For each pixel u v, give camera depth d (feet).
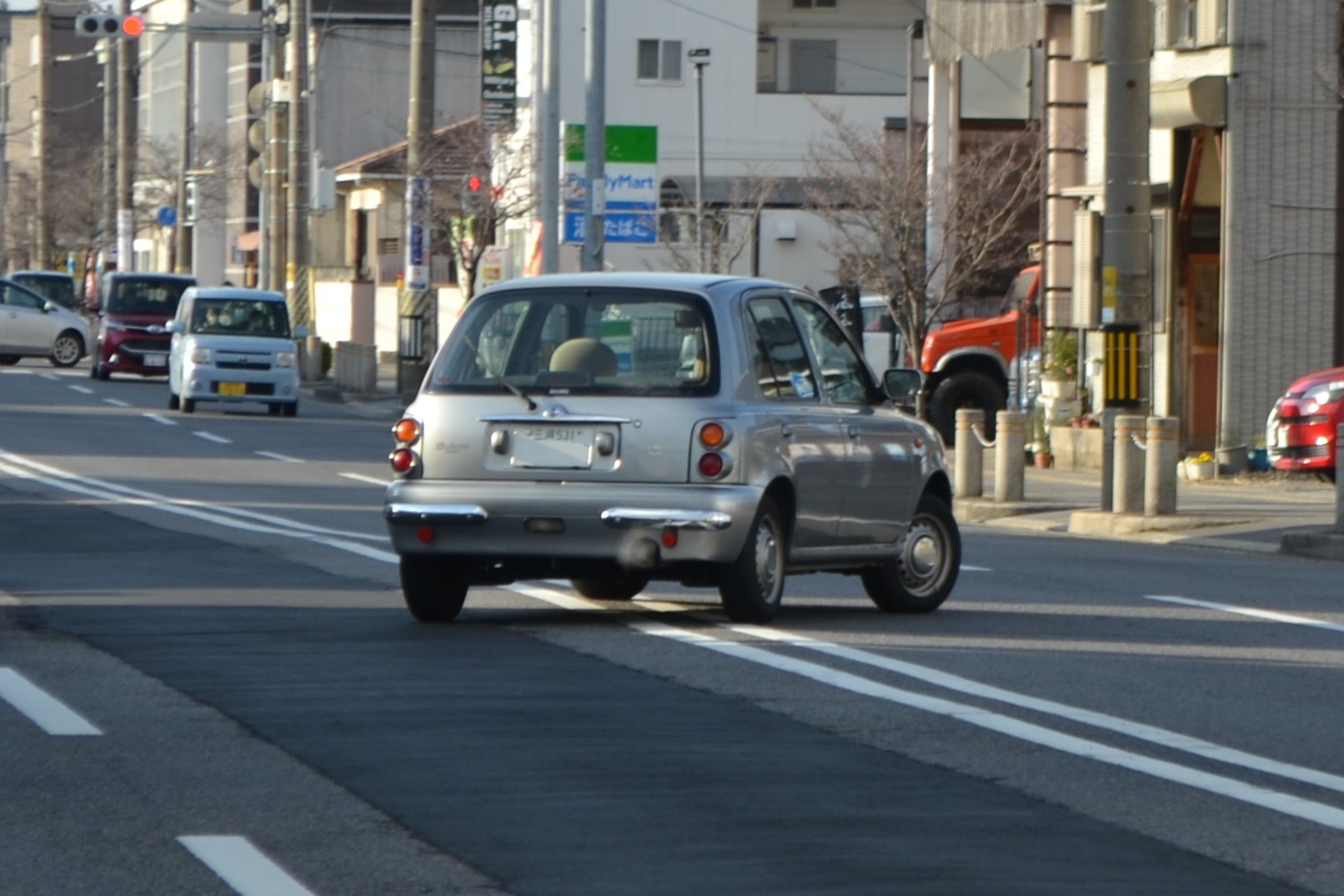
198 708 96.63
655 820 75.72
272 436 330.95
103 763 84.43
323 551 169.17
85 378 491.72
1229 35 268.62
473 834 73.31
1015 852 71.82
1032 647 120.16
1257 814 78.02
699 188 509.35
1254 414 270.26
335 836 72.84
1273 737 93.81
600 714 96.07
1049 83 325.42
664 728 92.84
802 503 125.59
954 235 381.81
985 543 196.85
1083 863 70.49
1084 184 311.27
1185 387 283.79
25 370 518.37
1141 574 166.30
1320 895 67.05
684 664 110.63
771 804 78.48
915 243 369.09
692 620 128.16
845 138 552.00
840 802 79.05
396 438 123.85
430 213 445.37
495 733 91.56
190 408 383.04
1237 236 269.23
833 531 129.18
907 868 69.46
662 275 126.11
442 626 125.08
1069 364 307.58
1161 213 284.00
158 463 272.10
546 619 128.47
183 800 78.13
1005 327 333.21
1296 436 244.83
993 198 407.03
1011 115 423.23
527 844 72.02
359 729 92.07
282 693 101.14
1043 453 299.99
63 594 139.03
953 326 333.83
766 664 110.83
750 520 120.06
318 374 513.45
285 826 74.28
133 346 469.16
